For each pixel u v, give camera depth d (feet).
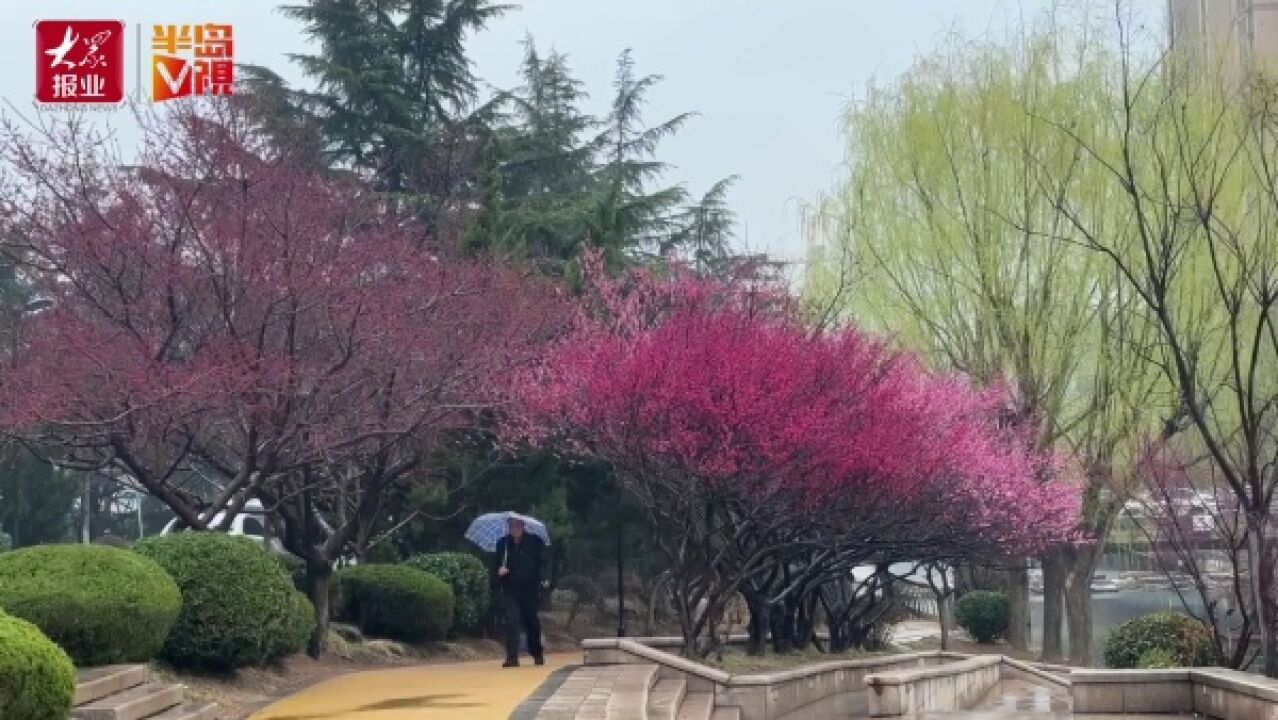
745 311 69.41
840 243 98.89
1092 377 93.56
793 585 66.64
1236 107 77.82
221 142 61.11
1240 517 67.46
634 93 140.67
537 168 123.75
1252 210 77.77
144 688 40.78
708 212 131.23
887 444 57.31
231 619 51.11
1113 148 87.45
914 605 134.72
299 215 60.64
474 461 86.28
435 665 68.95
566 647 88.43
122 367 56.80
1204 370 80.48
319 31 118.01
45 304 76.79
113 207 59.52
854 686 69.36
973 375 91.56
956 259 93.15
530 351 67.15
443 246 81.56
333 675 61.11
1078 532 85.71
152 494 61.00
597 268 78.59
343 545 69.51
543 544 69.46
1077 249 90.38
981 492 67.97
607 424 57.52
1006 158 91.45
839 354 61.31
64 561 42.96
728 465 54.19
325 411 61.87
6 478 131.03
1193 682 55.31
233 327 57.67
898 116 96.78
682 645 63.36
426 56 121.19
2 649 27.68
